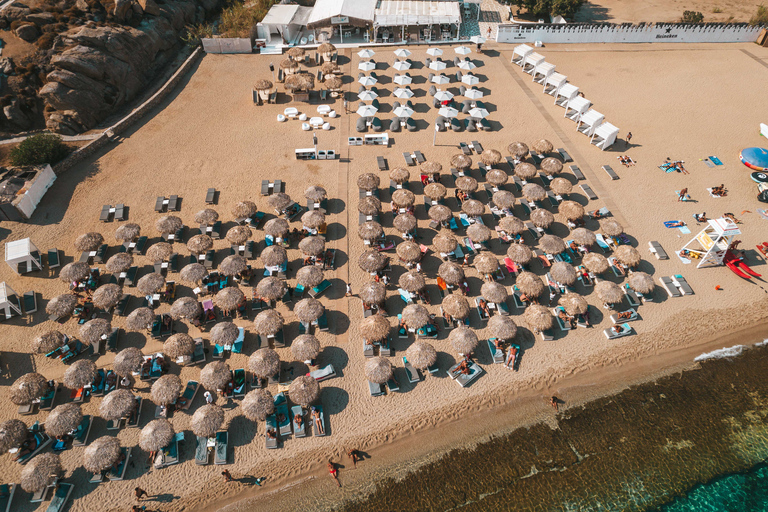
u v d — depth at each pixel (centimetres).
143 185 3400
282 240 3017
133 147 3741
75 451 2100
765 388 2403
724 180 3522
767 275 2877
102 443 1992
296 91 4259
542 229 3098
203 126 3981
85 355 2436
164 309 2647
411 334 2545
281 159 3656
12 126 3812
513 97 4388
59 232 3058
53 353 2416
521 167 3431
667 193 3419
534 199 3259
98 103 4081
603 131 3741
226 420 2206
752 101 4350
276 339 2473
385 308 2653
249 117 4091
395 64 4450
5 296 2578
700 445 2197
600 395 2362
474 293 2753
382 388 2334
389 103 4228
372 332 2380
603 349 2528
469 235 2953
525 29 5125
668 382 2422
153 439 2008
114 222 3134
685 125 4066
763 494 2053
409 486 2042
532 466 2112
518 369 2433
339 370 2398
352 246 3002
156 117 4069
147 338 2528
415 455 2134
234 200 3300
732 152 3772
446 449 2158
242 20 5362
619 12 6081
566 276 2667
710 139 3906
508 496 2020
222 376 2212
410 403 2292
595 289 2744
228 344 2388
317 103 4259
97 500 1955
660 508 2009
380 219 3191
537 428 2241
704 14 6000
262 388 2294
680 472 2111
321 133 3922
